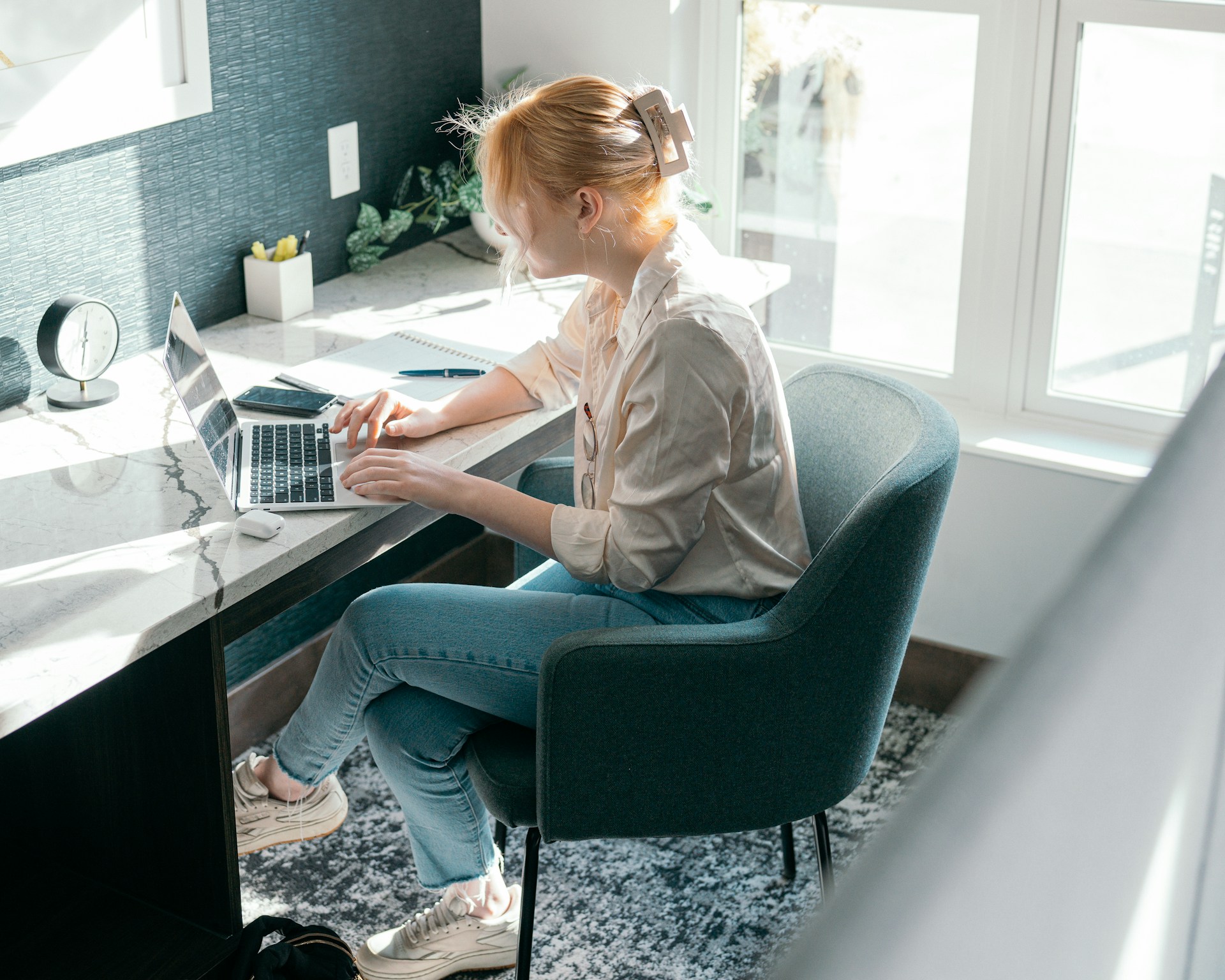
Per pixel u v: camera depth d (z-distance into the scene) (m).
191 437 1.66
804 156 2.45
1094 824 0.12
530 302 2.19
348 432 1.63
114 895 1.68
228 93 2.03
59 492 1.50
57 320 1.68
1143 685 0.13
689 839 2.10
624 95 1.45
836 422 1.64
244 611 1.43
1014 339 2.33
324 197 2.28
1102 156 2.18
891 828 0.11
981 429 2.33
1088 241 2.24
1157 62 2.08
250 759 1.77
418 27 2.38
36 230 1.77
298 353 1.97
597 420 1.55
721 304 1.43
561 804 1.40
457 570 2.76
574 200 1.43
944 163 2.31
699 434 1.38
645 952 1.86
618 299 1.58
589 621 1.52
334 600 2.46
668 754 1.39
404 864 2.06
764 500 1.49
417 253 2.47
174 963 1.58
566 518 1.46
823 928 0.11
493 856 1.70
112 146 1.86
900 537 1.35
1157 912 0.12
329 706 1.59
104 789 1.62
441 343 1.99
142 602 1.26
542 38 2.48
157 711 1.52
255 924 1.59
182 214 2.00
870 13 2.28
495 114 1.51
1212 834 0.14
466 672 1.50
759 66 2.43
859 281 2.48
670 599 1.53
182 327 1.57
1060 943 0.11
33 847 1.73
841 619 1.37
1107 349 2.29
